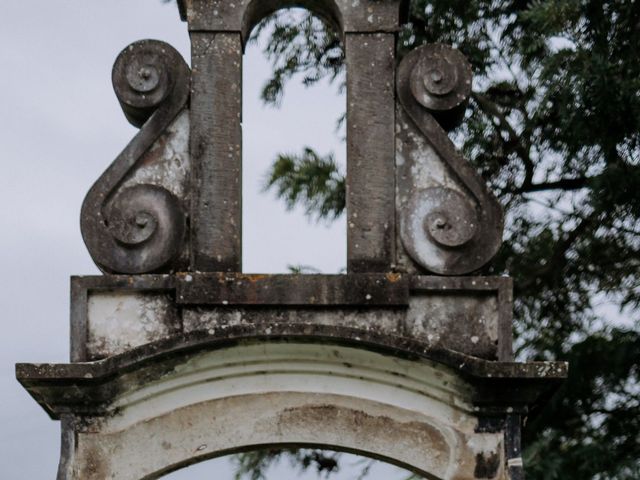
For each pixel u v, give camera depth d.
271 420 8.31
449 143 8.63
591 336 11.47
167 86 8.70
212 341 8.16
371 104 8.70
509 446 8.25
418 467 8.27
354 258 8.52
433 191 8.59
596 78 10.80
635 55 11.14
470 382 8.25
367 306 8.39
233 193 8.59
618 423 11.31
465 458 8.25
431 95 8.70
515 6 12.00
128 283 8.42
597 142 11.17
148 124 8.66
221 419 8.31
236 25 8.77
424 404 8.33
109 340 8.40
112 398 8.28
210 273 8.41
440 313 8.42
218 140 8.64
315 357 8.30
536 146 11.98
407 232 8.54
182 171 8.63
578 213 11.90
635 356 11.14
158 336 8.40
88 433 8.29
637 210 11.20
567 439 11.28
